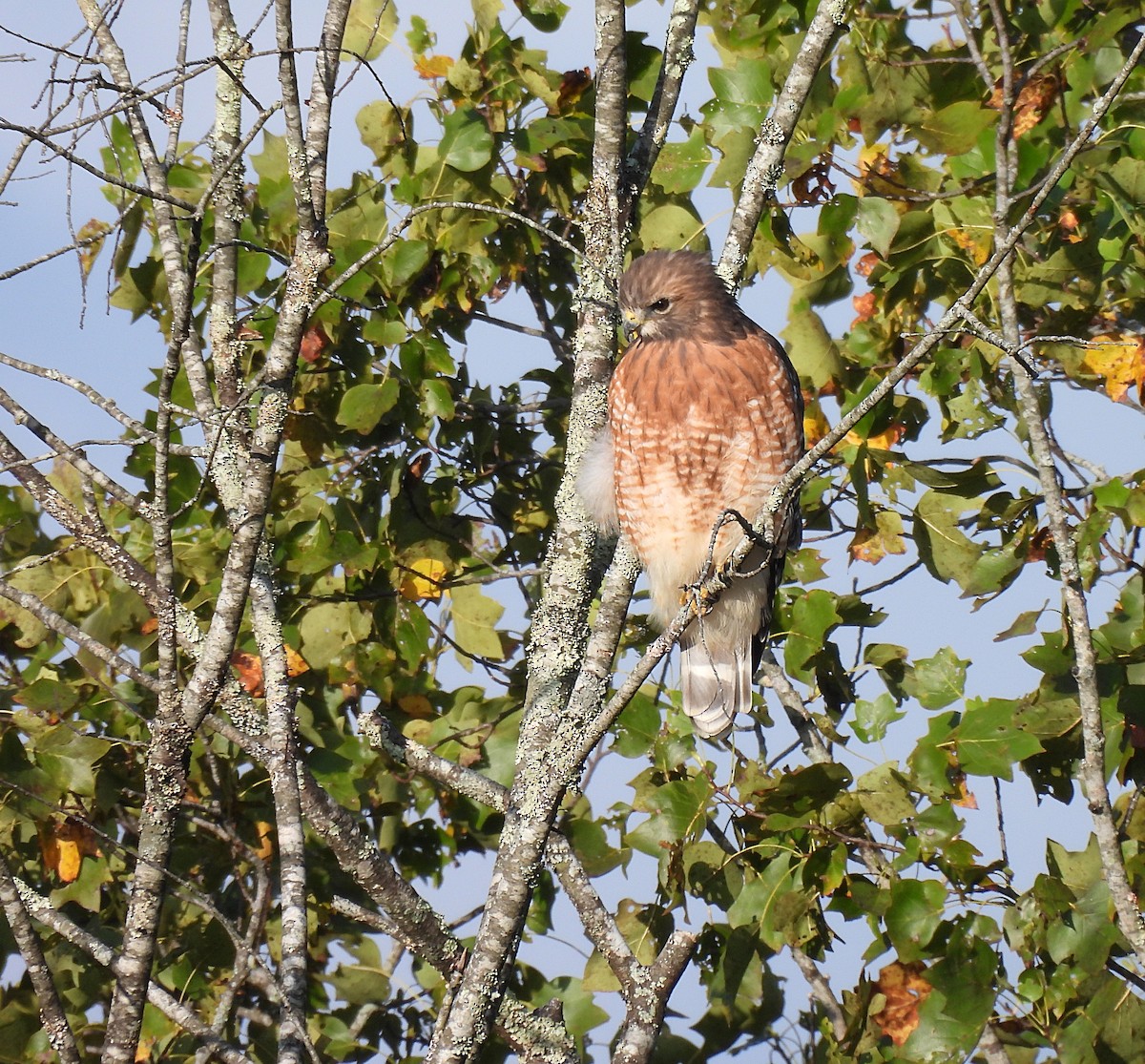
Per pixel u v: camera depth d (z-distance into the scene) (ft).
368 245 34.01
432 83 35.86
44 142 20.39
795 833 29.30
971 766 28.02
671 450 33.04
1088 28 30.91
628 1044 24.48
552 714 26.78
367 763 34.35
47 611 22.00
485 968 23.94
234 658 32.37
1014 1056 29.45
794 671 32.40
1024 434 31.45
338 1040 32.24
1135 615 28.73
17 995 31.37
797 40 33.71
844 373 33.32
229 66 25.44
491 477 37.73
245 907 34.01
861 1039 28.02
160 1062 31.63
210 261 33.47
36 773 29.48
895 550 33.65
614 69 29.14
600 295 29.99
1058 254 30.22
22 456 23.89
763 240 33.35
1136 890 27.35
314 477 36.37
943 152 31.37
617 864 33.14
